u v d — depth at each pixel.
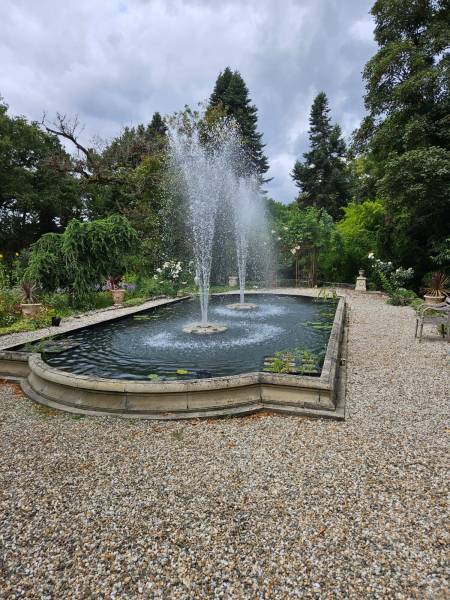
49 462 2.14
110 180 14.66
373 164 13.08
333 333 4.57
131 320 6.45
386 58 9.87
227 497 1.79
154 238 12.88
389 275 11.48
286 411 2.73
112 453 2.23
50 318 6.48
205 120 13.73
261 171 23.12
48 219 19.00
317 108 25.17
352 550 1.44
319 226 13.18
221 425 2.57
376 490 1.82
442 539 1.49
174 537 1.53
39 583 1.33
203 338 4.93
